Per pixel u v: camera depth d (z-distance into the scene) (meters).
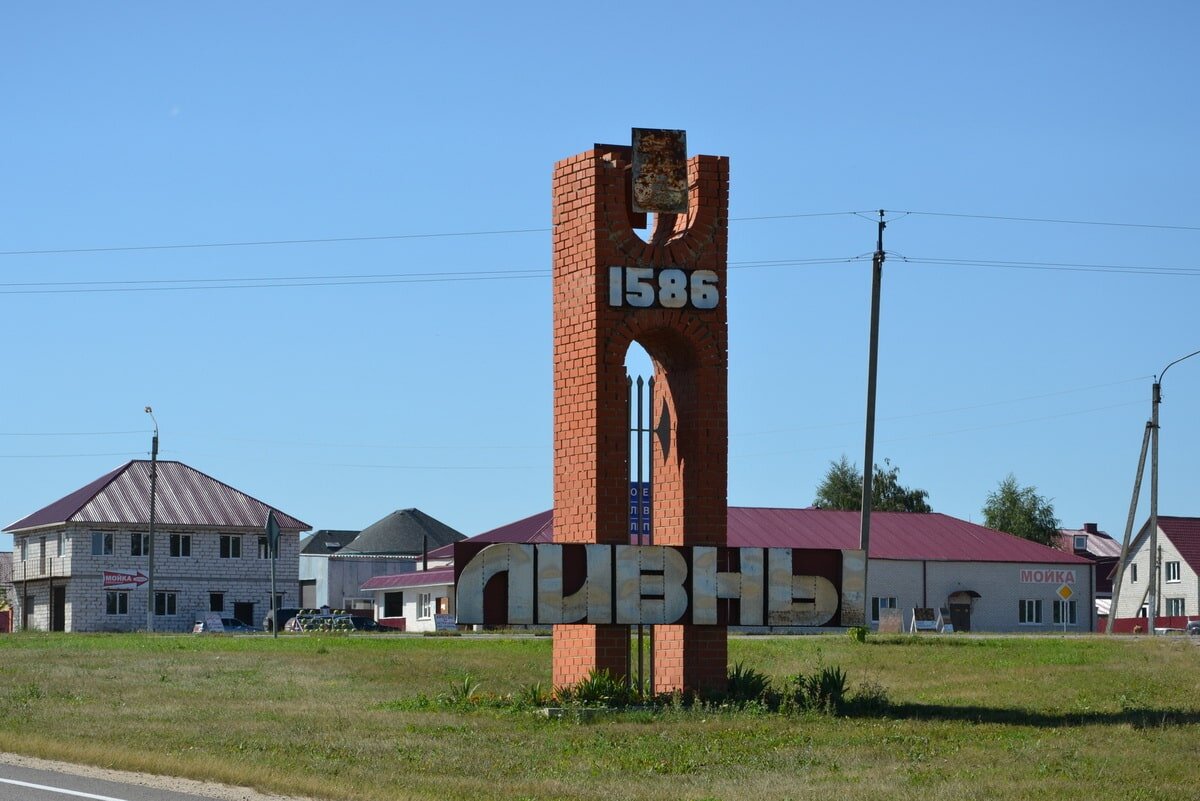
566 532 29.88
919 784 20.19
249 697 31.86
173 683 35.25
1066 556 90.81
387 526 137.12
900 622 67.56
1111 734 25.83
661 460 30.97
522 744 23.69
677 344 30.41
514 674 38.44
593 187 29.52
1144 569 114.88
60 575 96.62
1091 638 55.22
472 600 27.86
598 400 29.14
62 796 17.28
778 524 86.69
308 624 85.94
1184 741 24.91
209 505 100.56
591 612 28.42
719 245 30.39
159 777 19.38
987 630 88.00
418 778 19.62
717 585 29.30
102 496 98.25
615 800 18.36
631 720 26.88
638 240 29.77
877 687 32.41
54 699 30.86
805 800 18.61
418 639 55.88
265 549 101.06
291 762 20.64
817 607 29.97
